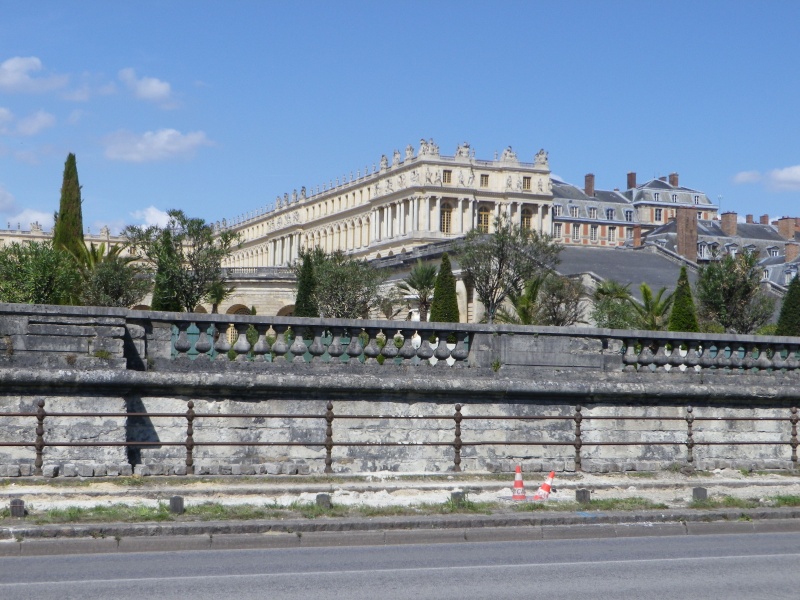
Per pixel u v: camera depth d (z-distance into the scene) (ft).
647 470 63.93
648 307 178.91
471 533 46.39
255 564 39.50
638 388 66.03
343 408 61.26
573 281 200.13
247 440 59.62
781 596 34.96
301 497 52.31
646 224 586.86
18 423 54.95
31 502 48.42
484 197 489.67
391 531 45.34
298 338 62.39
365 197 531.50
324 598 33.65
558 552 43.37
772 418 67.92
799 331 160.97
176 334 60.34
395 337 71.77
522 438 64.13
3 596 33.40
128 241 203.62
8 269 147.95
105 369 56.70
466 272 221.05
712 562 41.19
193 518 45.09
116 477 53.98
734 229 512.63
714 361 70.33
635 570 39.32
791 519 51.24
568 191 583.17
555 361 66.54
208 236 204.95
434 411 62.69
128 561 39.96
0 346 55.57
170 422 58.80
